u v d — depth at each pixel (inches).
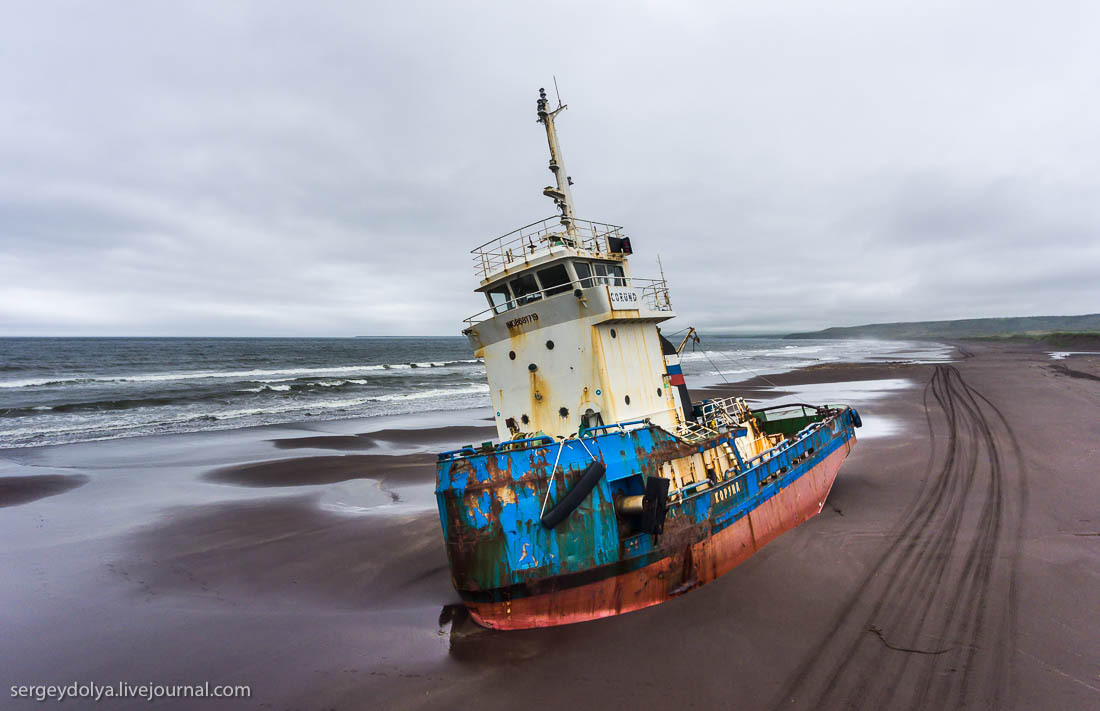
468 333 517.7
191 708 303.7
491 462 360.2
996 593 387.5
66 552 558.3
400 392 2129.7
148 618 414.3
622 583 377.7
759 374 2566.4
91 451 1074.7
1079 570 416.2
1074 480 637.3
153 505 725.9
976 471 703.7
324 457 1023.6
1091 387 1473.9
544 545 355.6
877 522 548.1
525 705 294.0
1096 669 301.4
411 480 850.8
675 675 313.7
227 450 1090.1
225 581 488.1
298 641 375.6
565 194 527.8
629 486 419.8
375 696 308.3
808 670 312.7
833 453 671.1
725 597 402.3
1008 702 277.9
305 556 544.1
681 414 546.3
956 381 1804.9
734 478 466.3
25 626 400.8
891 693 288.5
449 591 457.7
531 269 482.0
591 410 456.1
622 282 546.9
